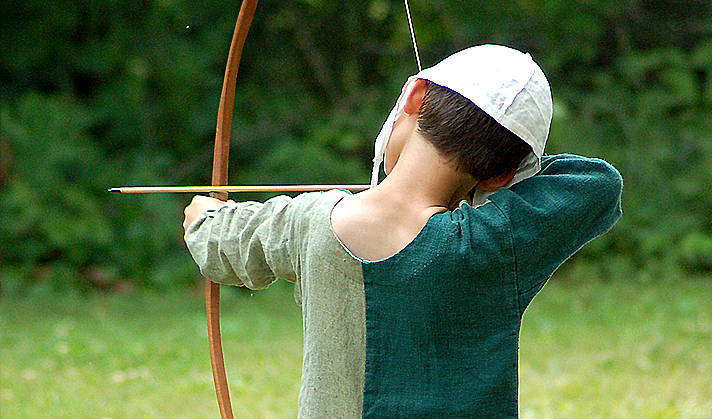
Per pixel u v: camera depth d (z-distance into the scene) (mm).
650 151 36062
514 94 5773
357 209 5820
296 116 37969
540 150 5953
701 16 38750
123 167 35469
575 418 14016
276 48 39969
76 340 21156
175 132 37594
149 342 20750
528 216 5879
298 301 6145
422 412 5648
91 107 36781
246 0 7652
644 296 27984
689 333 21297
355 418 5727
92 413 14586
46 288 31141
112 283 32906
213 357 7410
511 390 5824
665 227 34781
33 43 36031
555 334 21938
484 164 5824
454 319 5699
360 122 37031
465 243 5684
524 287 5926
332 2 39688
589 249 34406
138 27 37062
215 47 37281
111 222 34438
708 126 36844
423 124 5883
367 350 5684
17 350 20531
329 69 40562
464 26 37500
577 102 37375
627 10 38156
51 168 33625
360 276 5699
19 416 14375
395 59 40375
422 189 5867
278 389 16312
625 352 19078
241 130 37062
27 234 32750
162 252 34188
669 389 15750
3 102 35750
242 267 6230
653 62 36969
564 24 37281
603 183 6207
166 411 14867
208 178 37656
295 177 34625
